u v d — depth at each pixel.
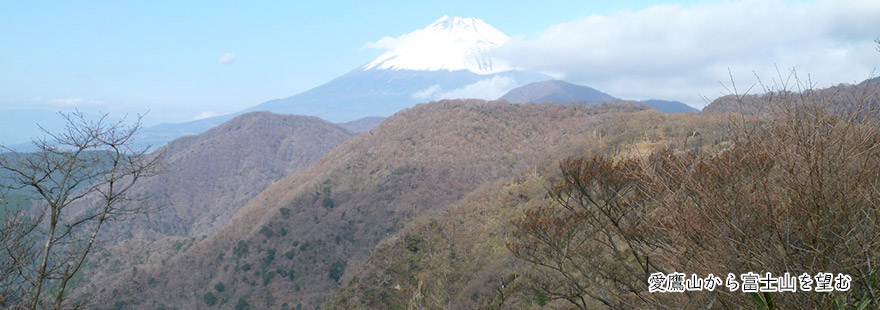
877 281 3.70
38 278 7.46
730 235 3.89
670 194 4.42
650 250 6.92
